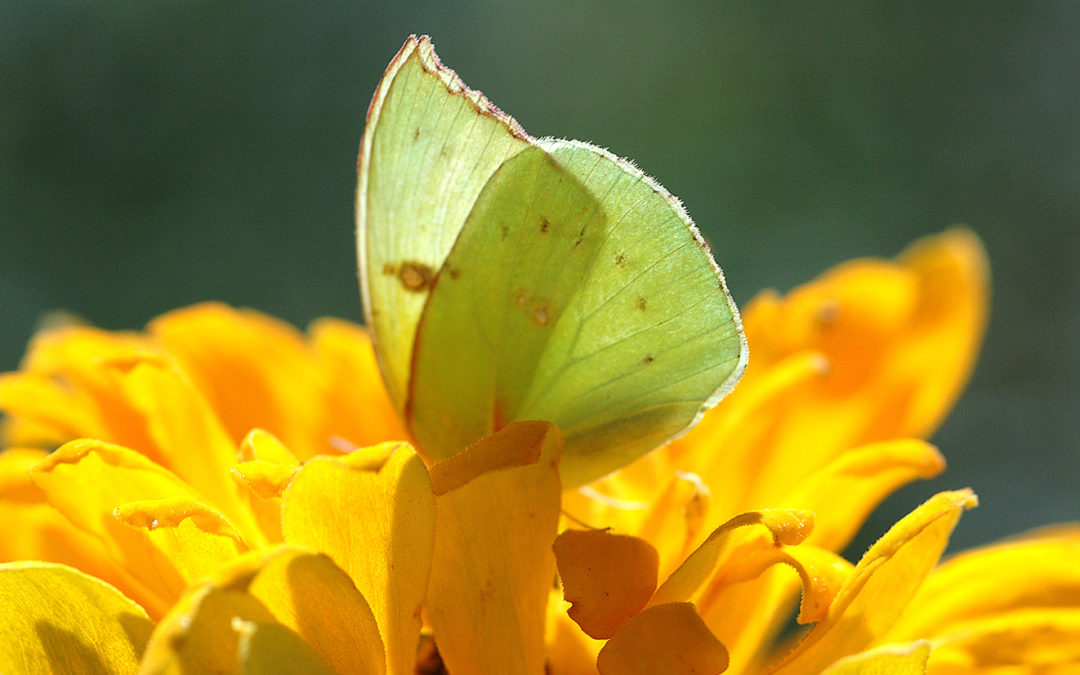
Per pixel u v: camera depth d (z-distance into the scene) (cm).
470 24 66
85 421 29
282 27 65
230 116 64
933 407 31
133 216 62
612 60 65
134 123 63
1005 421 60
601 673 26
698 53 63
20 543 28
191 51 64
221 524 26
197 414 28
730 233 61
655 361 28
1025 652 28
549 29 65
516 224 28
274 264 63
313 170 64
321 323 32
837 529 28
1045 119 63
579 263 28
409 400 28
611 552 26
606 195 27
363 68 65
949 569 29
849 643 26
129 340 31
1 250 61
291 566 25
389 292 28
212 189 63
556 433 26
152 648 24
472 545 26
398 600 26
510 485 26
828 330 31
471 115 28
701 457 29
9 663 26
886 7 62
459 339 28
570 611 26
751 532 26
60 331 30
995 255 62
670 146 63
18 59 62
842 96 62
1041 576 29
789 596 29
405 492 26
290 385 31
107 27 64
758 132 62
